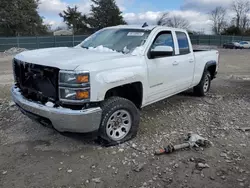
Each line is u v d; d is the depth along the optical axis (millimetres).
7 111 5039
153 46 4289
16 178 2941
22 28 38312
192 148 3666
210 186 2830
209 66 6434
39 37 30828
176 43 4957
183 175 3027
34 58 3545
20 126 4332
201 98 6348
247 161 3354
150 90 4250
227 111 5348
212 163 3287
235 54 23891
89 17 57344
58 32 56125
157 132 4207
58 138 3922
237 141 3934
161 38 4559
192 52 5543
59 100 3205
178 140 3930
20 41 29531
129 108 3738
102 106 3484
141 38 4324
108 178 2961
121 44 4371
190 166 3213
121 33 4652
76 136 3494
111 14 56156
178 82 5066
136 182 2893
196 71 5762
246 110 5434
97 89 3240
